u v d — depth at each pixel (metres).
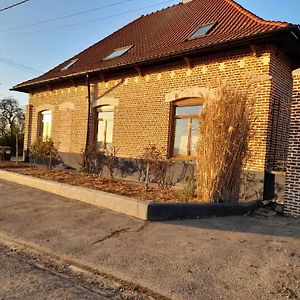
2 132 33.72
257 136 9.26
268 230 6.57
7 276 4.07
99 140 14.25
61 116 16.03
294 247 5.49
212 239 5.72
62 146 15.80
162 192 9.06
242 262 4.74
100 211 7.32
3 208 7.40
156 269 4.44
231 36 9.71
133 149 12.54
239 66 9.79
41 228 6.09
